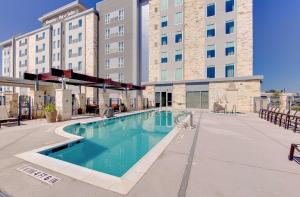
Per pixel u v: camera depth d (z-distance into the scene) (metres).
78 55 38.03
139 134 10.41
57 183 3.48
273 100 20.45
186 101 26.52
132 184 3.46
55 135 7.69
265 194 3.17
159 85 28.67
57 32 41.09
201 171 4.07
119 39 35.47
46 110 11.73
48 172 3.96
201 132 8.55
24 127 9.63
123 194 3.12
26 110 13.50
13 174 3.87
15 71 49.22
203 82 25.19
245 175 3.89
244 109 22.45
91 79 15.95
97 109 17.14
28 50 46.09
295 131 8.79
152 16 30.25
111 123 13.80
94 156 6.59
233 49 24.53
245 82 22.55
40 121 12.07
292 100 21.03
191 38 27.34
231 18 24.66
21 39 47.84
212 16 25.97
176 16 28.42
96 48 36.88
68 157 6.38
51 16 45.06
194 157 4.98
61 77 12.99
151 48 30.28
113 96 34.31
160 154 5.19
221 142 6.65
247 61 23.61
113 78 35.97
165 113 20.64
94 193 3.14
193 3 27.27
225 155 5.18
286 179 3.74
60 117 12.54
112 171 5.26
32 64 45.19
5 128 9.32
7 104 13.46
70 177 3.73
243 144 6.39
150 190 3.25
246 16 23.78
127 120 15.63
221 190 3.28
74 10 41.62
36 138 7.13
